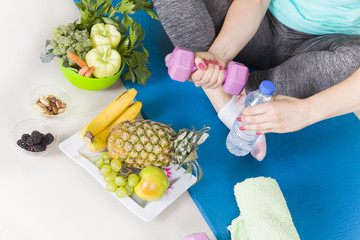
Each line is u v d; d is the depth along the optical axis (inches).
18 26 62.1
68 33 54.4
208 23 57.1
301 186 58.9
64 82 58.7
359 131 69.2
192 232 50.1
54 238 45.0
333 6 60.2
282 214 47.3
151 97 61.6
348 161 64.1
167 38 70.7
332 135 67.1
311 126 67.6
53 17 65.5
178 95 63.4
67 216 46.9
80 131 50.9
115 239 46.8
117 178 47.6
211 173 55.9
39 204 46.8
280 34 66.4
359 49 56.4
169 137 49.2
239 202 48.8
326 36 63.6
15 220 44.9
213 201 53.1
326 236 54.6
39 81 57.4
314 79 56.5
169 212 50.9
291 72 58.0
